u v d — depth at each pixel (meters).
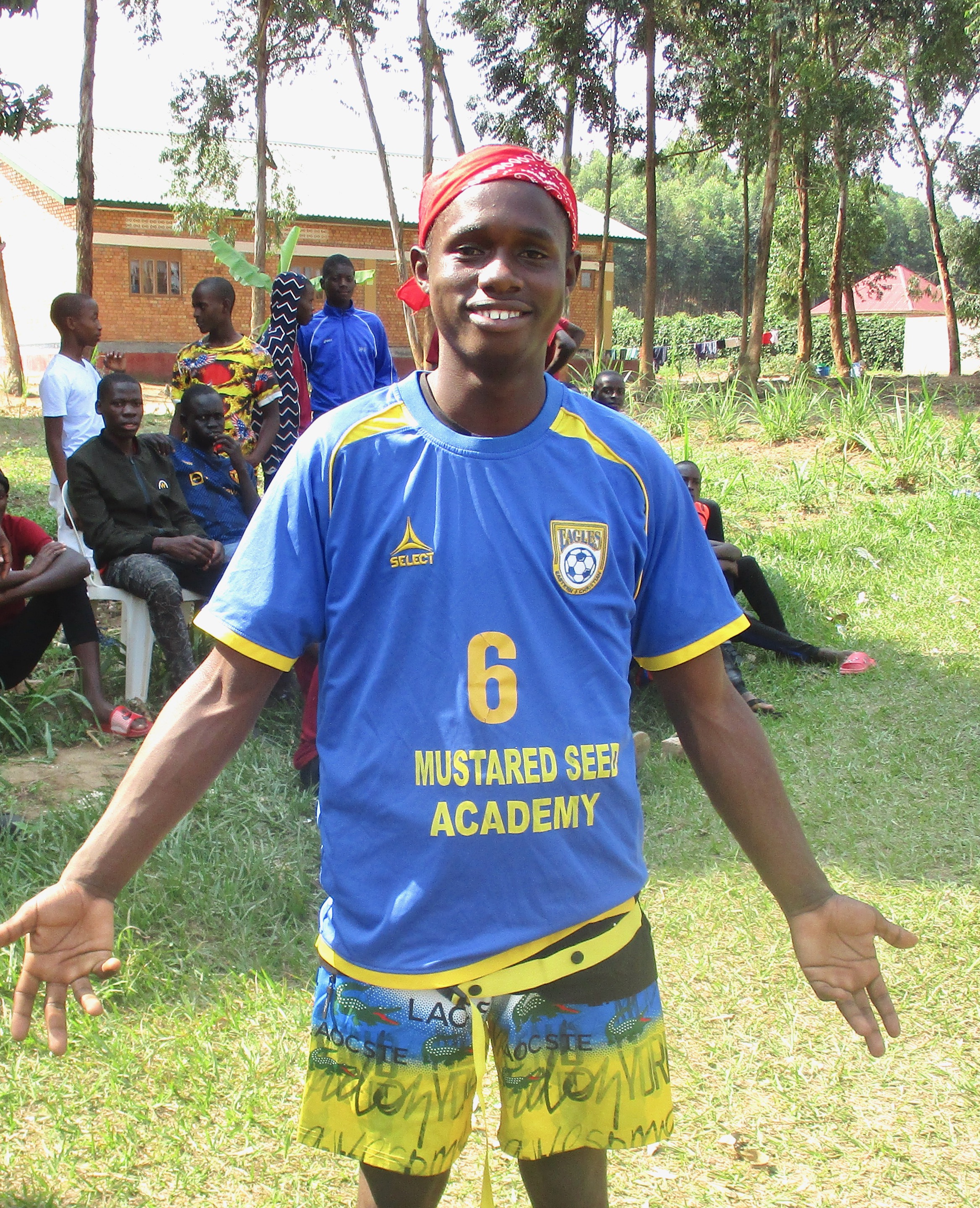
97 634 5.03
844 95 22.08
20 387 22.03
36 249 29.45
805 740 5.18
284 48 19.50
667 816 4.43
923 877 3.94
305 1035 2.98
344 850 1.61
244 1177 2.50
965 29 24.16
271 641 1.58
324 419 1.64
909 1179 2.55
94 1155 2.54
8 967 3.16
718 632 1.71
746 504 9.32
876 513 8.99
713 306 93.62
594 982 1.63
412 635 1.56
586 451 1.64
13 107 11.20
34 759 4.65
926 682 5.89
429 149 19.59
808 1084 2.88
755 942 3.54
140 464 5.39
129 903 3.56
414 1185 1.67
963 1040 3.06
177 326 28.92
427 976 1.57
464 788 1.55
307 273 30.48
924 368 43.69
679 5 22.53
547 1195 1.75
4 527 4.93
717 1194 2.50
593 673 1.61
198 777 1.56
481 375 1.58
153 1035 2.97
